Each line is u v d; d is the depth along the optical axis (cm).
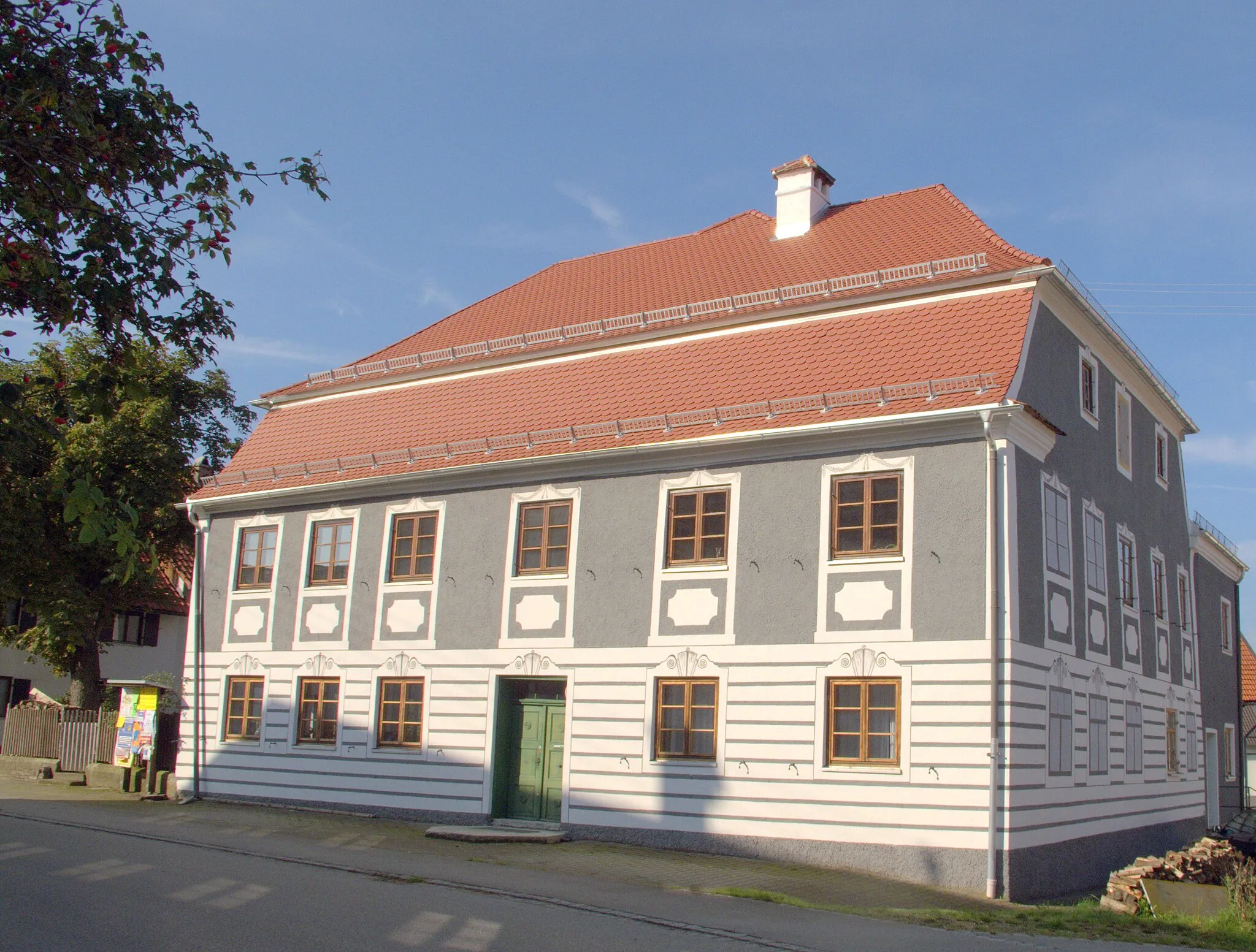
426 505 2475
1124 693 2320
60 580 3547
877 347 2086
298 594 2630
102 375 1177
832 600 1936
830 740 1903
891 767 1838
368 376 2836
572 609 2223
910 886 1730
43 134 1145
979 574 1816
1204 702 3075
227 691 2706
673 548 2136
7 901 1192
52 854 1550
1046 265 2025
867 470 1950
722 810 1977
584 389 2420
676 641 2086
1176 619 2809
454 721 2338
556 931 1171
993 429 1842
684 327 2367
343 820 2342
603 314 2688
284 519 2698
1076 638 2077
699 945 1142
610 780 2112
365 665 2488
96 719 3250
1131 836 2286
